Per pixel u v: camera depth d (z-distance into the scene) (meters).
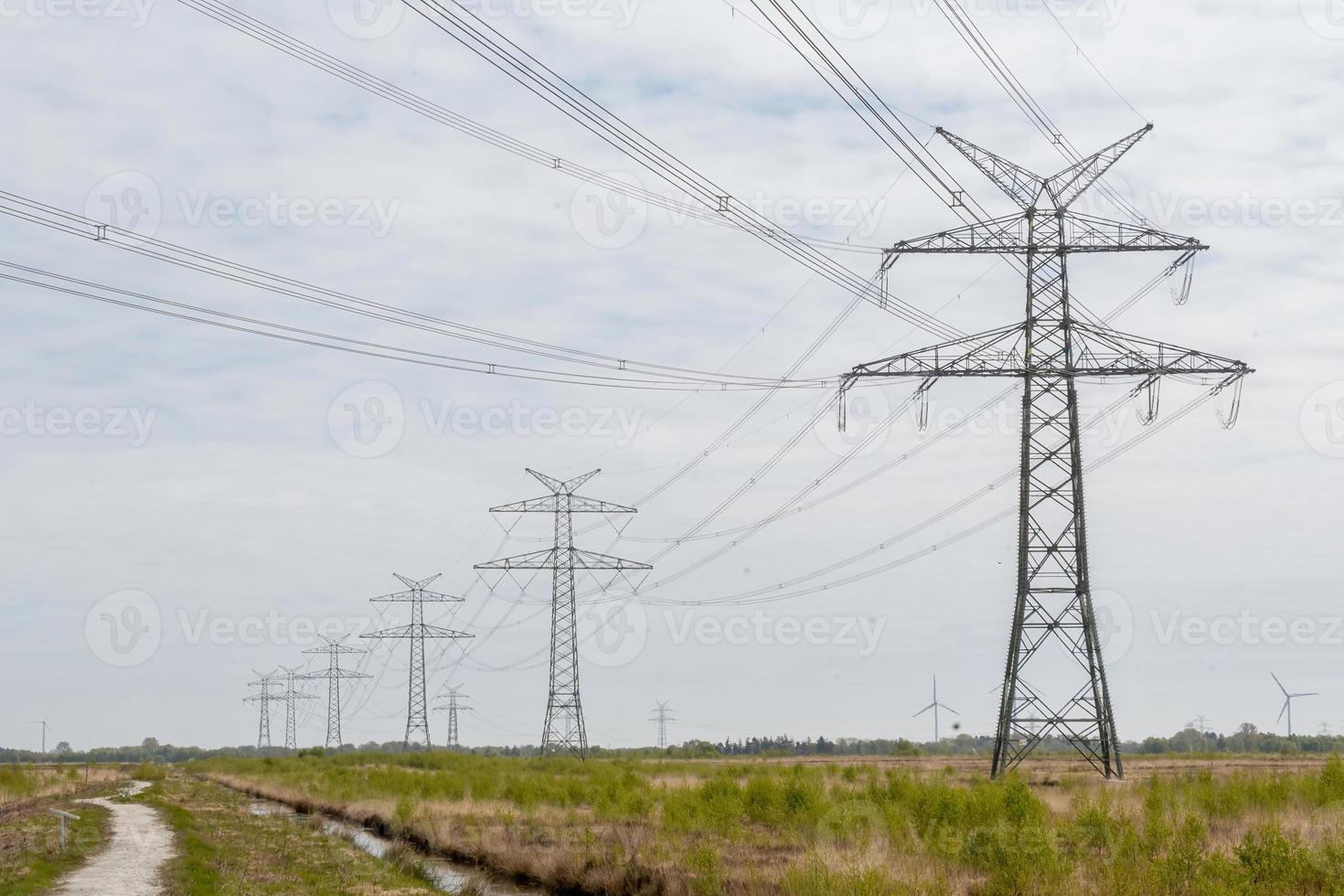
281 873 47.66
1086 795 53.34
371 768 145.25
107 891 42.28
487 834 59.62
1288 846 34.03
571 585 124.81
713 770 113.31
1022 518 69.31
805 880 36.94
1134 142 71.62
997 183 72.12
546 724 124.56
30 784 119.94
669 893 42.00
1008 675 68.50
